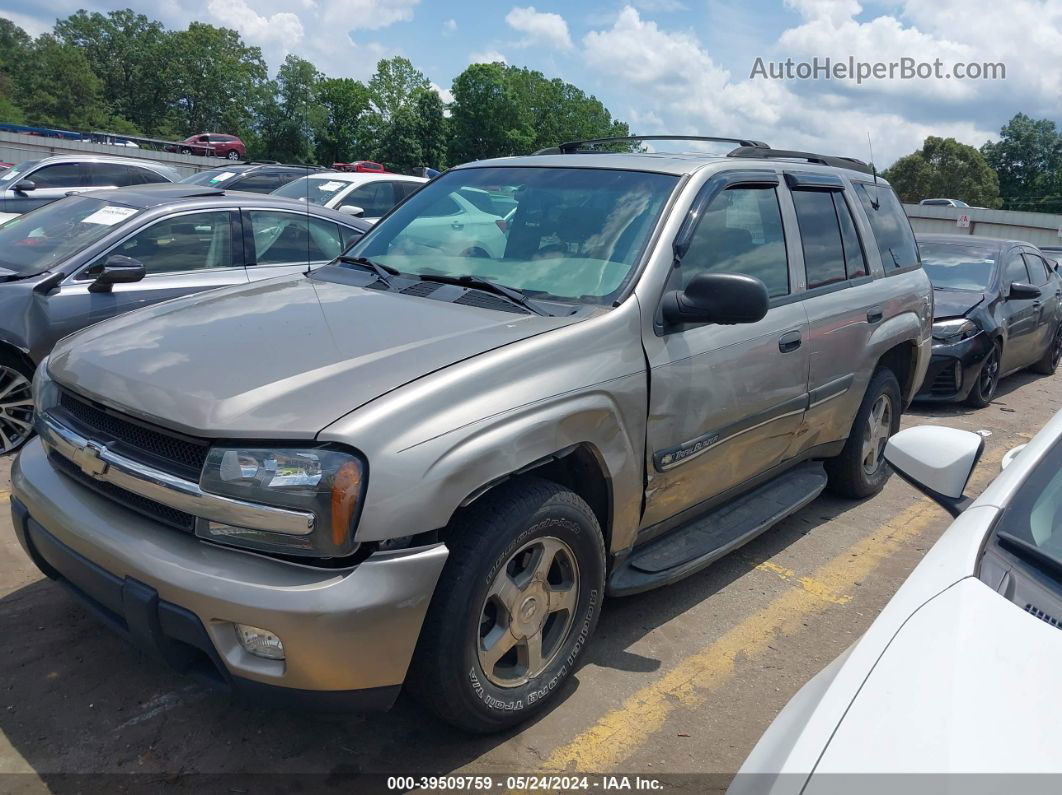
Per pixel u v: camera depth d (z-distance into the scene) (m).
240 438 2.34
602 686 3.16
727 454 3.64
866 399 4.86
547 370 2.76
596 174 3.77
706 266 3.50
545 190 3.76
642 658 3.36
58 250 5.57
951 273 9.09
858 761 1.48
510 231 3.63
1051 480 2.20
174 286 5.66
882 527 4.89
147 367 2.70
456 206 3.90
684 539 3.64
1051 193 85.75
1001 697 1.56
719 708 3.06
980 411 8.45
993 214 37.16
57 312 5.20
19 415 5.35
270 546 2.31
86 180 13.26
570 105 103.75
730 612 3.79
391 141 86.81
